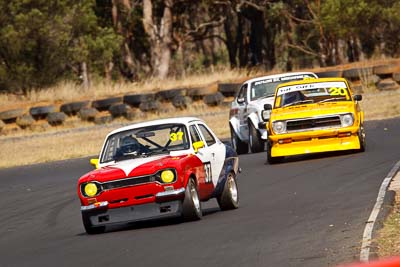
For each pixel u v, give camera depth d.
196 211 37.03
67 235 38.44
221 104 108.50
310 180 47.41
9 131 115.69
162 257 29.25
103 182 36.72
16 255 34.25
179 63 167.12
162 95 111.88
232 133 72.00
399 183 41.16
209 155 39.94
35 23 133.25
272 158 57.59
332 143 56.44
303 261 26.03
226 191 40.56
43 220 45.25
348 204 36.94
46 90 129.62
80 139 98.00
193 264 27.44
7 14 135.75
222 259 27.75
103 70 154.50
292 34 155.25
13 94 135.88
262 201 42.22
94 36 145.38
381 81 103.75
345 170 49.38
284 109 58.50
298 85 60.16
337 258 25.86
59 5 138.00
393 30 130.75
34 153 90.62
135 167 36.88
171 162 36.72
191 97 111.50
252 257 27.55
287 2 152.12
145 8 153.25
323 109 56.91
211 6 166.38
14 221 46.47
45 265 30.66
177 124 39.97
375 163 50.66
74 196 54.28
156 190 36.31
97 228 37.56
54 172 72.50
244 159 63.47
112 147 39.91
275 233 31.72
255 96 68.25
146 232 35.72
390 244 26.72
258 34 162.25
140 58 174.62
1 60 136.00
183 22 171.75
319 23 138.25
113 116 112.88
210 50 198.00
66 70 145.38
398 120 79.19
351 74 104.38
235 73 124.62
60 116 114.38
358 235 29.16
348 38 136.50
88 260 30.48
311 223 33.16
